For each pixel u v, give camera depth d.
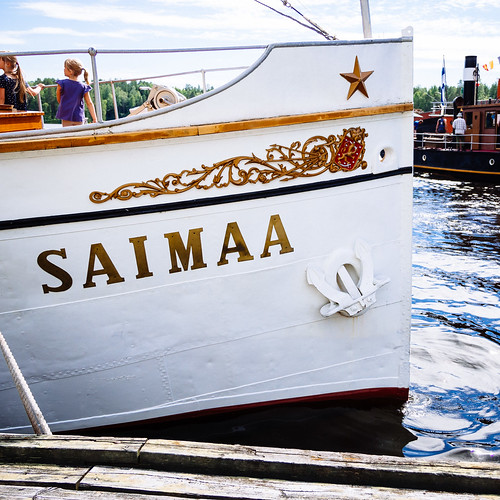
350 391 5.38
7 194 4.12
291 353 5.09
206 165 4.38
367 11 5.21
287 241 4.74
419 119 33.62
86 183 4.21
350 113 4.62
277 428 5.10
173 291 4.59
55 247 4.29
